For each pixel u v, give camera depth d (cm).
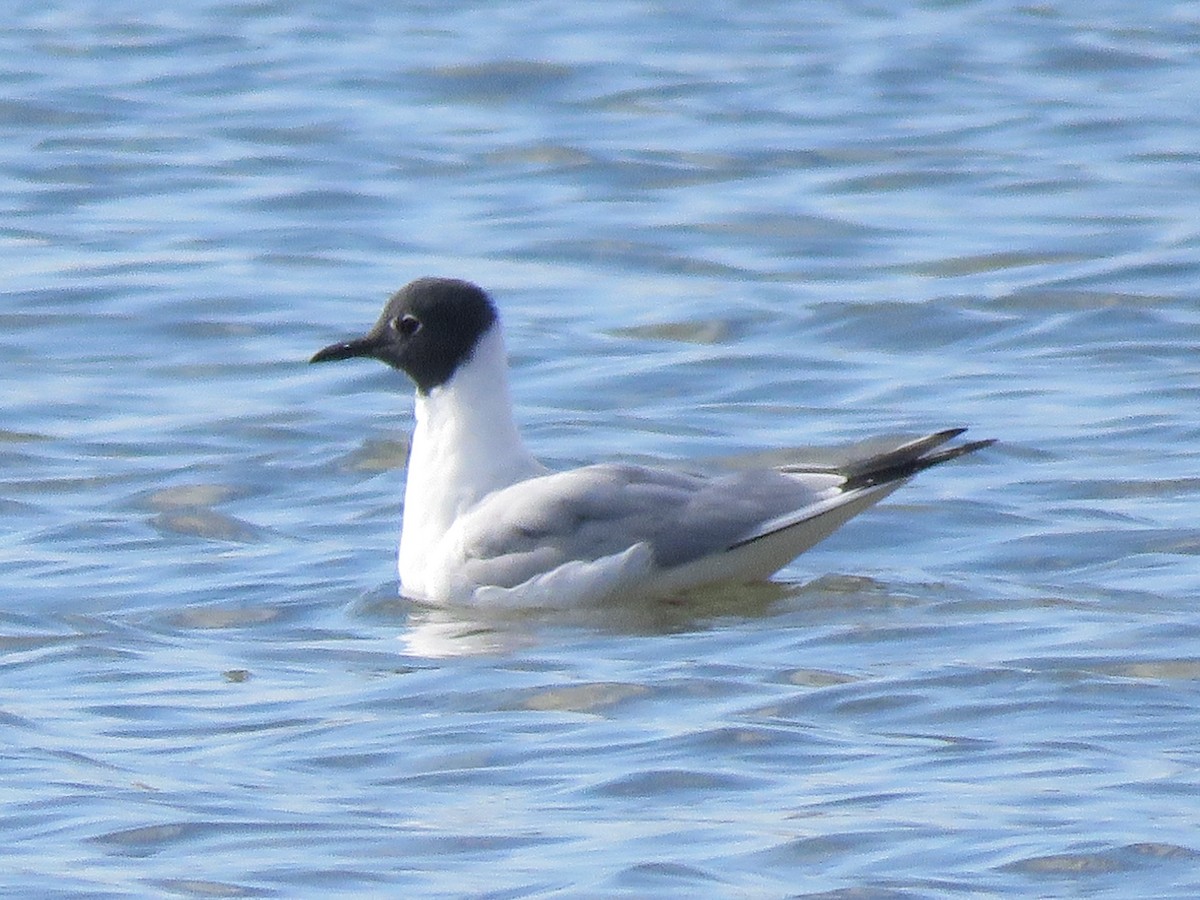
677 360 2023
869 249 2384
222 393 1959
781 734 1132
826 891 915
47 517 1627
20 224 2489
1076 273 2247
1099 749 1095
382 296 2236
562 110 2955
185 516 1625
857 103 2980
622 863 951
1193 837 966
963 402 1892
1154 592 1396
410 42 3281
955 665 1238
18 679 1270
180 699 1225
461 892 923
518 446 1477
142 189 2625
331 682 1255
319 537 1585
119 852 979
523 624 1377
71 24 3388
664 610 1396
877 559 1502
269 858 967
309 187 2625
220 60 3181
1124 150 2752
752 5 3534
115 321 2148
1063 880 926
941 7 3506
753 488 1419
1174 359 2003
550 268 2339
